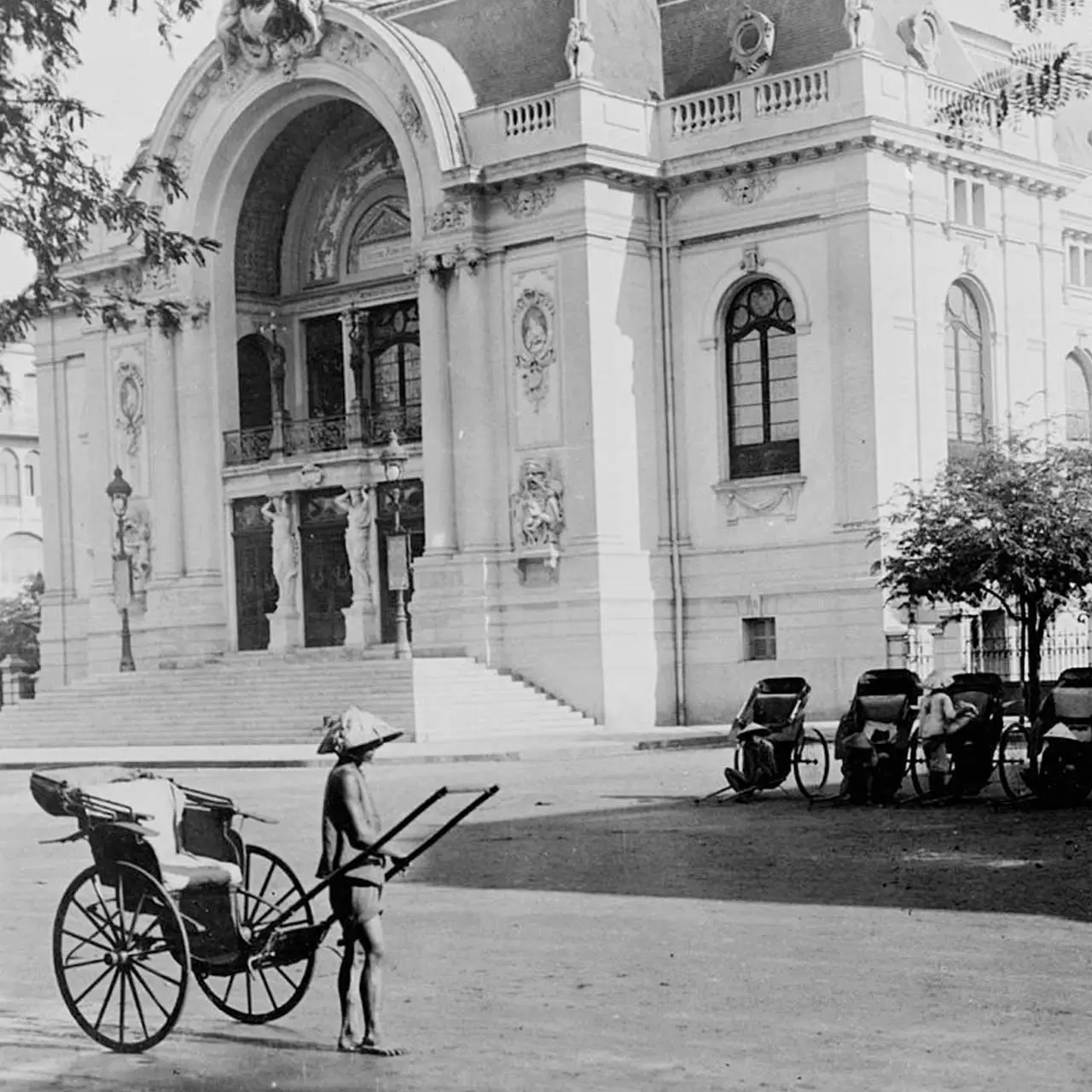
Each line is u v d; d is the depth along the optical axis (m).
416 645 49.72
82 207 18.44
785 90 46.56
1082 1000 12.52
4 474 99.69
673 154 48.41
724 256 47.91
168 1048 11.98
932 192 47.38
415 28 53.44
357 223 56.38
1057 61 18.39
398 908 17.58
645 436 48.56
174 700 49.00
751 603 47.31
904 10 48.78
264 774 36.78
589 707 47.06
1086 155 57.47
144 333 57.19
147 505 57.06
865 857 20.25
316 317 57.12
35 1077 11.25
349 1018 11.70
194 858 12.52
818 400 46.34
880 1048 11.30
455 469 49.53
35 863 23.11
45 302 19.14
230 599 55.62
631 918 16.50
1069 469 34.09
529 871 20.00
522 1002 13.00
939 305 47.47
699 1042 11.61
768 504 47.16
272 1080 10.98
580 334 47.28
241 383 56.94
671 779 31.30
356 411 52.97
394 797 29.77
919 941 14.82
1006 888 17.58
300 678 47.19
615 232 47.94
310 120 55.53
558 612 47.66
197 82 55.03
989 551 32.91
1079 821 23.14
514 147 48.22
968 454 48.22
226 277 56.06
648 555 48.38
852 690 45.44
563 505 47.75
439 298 49.62
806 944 14.87
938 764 25.88
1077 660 48.38
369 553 52.22
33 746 50.69
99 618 58.62
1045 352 51.12
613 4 49.62
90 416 58.97
